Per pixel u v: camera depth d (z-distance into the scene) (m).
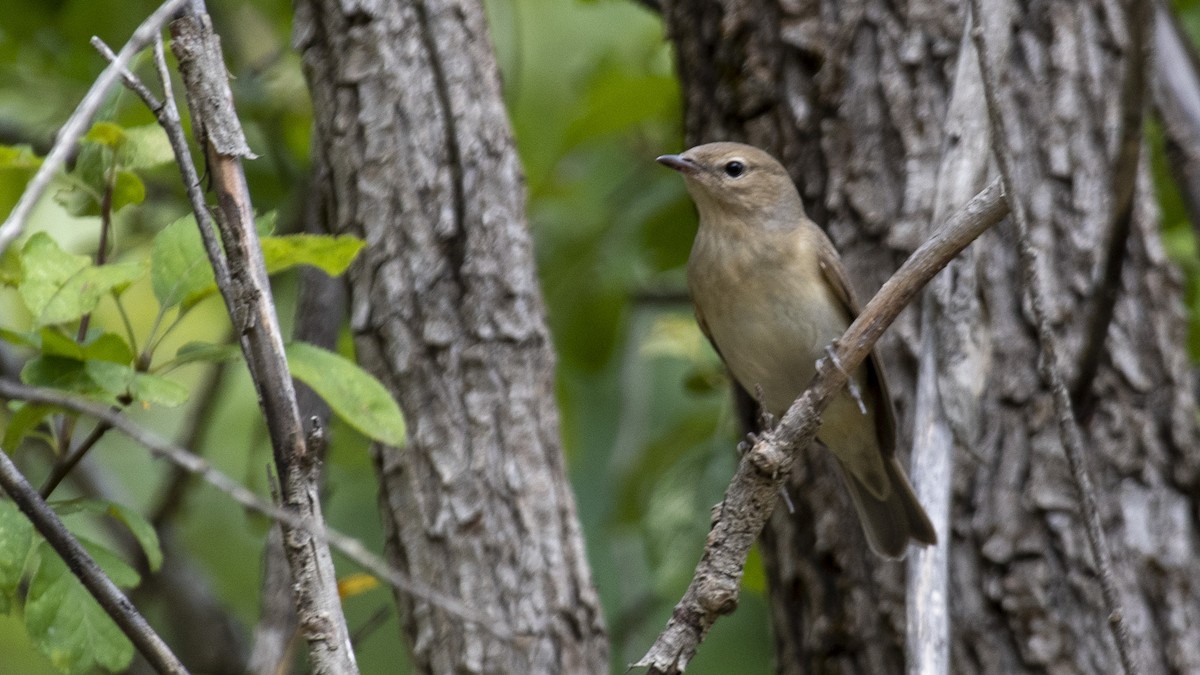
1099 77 9.35
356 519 14.16
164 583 11.63
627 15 13.70
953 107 8.11
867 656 9.05
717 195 9.74
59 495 11.69
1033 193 9.08
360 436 12.25
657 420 13.95
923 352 7.87
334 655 5.39
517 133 13.03
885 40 9.21
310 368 6.59
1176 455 9.06
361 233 8.32
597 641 8.33
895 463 9.11
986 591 8.72
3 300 11.89
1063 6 9.33
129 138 7.11
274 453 5.52
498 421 8.22
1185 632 8.73
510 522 8.15
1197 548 8.98
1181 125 10.88
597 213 13.61
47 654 6.30
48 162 4.52
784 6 9.43
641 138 14.24
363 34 8.30
